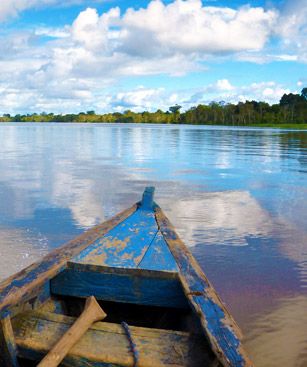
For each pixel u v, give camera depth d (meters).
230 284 5.49
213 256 6.59
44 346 2.61
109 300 3.49
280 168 18.39
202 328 2.67
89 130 75.00
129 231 4.55
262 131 74.12
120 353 2.55
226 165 19.47
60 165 18.81
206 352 2.57
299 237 7.64
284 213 9.55
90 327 2.77
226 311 2.86
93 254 3.77
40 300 3.32
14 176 15.06
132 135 54.31
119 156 23.80
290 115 118.88
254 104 124.88
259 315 4.62
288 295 5.15
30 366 2.81
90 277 3.49
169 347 2.61
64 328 2.78
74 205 10.19
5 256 6.49
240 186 13.30
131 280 3.44
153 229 4.64
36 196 11.27
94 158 22.36
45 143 36.25
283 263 6.29
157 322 3.72
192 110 142.88
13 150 27.97
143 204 5.84
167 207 10.01
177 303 3.40
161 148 30.86
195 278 3.33
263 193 12.06
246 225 8.45
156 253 3.85
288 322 4.48
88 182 13.79
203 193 11.93
